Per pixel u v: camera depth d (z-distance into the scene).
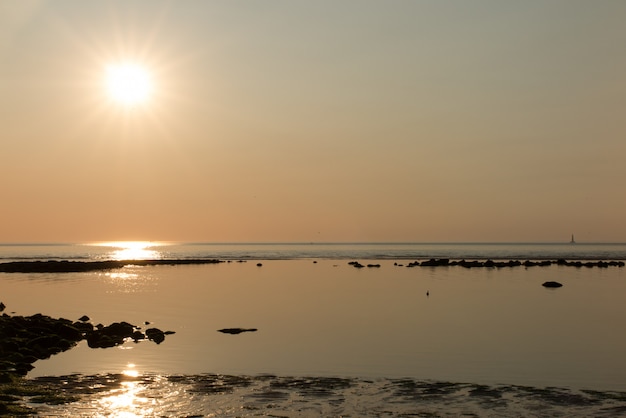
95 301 60.41
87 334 40.56
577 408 24.62
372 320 47.19
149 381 28.61
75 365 32.00
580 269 111.31
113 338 38.66
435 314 50.38
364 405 25.08
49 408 24.47
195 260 146.88
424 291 69.75
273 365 31.98
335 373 30.27
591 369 31.05
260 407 24.83
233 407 24.81
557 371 30.64
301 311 52.75
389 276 94.31
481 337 39.66
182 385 27.94
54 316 50.00
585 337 39.53
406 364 32.16
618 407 24.73
